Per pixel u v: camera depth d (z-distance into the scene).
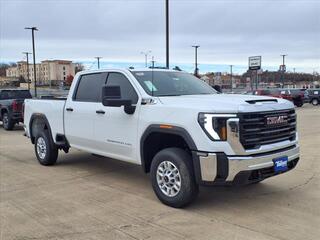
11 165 9.13
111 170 8.35
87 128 7.42
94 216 5.48
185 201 5.57
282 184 6.97
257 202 5.96
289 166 5.95
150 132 5.96
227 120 5.16
